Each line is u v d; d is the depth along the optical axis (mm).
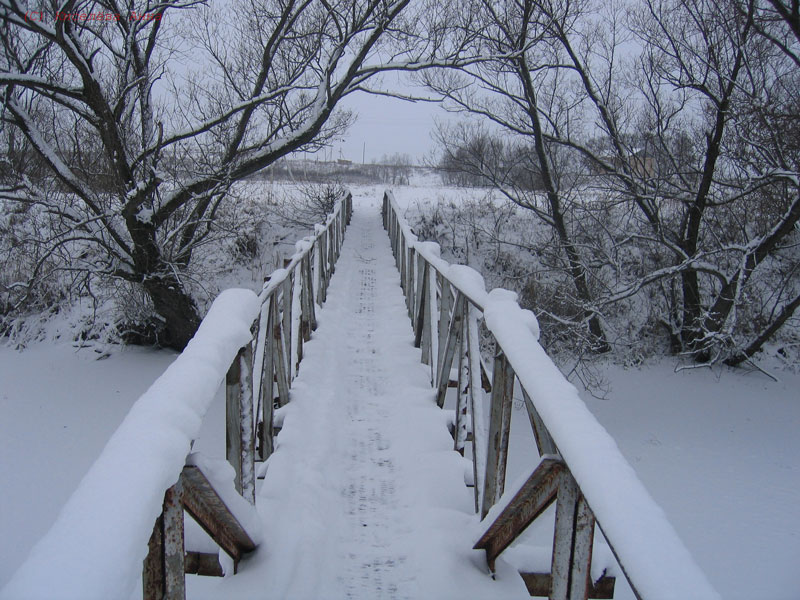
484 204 18438
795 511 7742
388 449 4324
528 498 2129
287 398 4770
